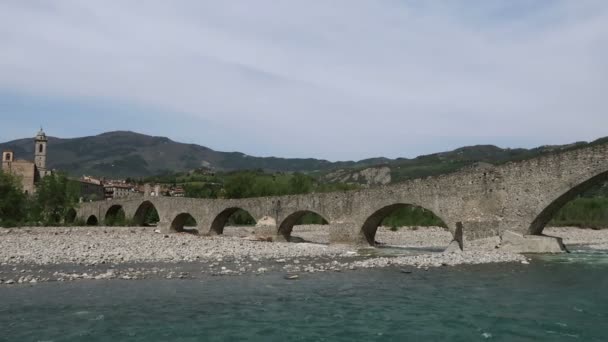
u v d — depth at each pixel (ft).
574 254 121.19
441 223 353.72
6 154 543.80
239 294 72.28
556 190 110.32
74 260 115.96
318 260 122.01
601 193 447.42
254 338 49.52
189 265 108.99
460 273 90.07
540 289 73.10
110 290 75.56
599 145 102.99
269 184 402.31
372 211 156.76
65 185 359.46
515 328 51.88
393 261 109.91
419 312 59.72
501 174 121.70
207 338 49.62
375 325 53.98
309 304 65.10
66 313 60.08
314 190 407.85
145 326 54.13
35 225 305.53
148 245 160.56
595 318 55.62
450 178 132.77
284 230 199.82
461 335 49.67
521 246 117.70
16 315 59.00
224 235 243.60
